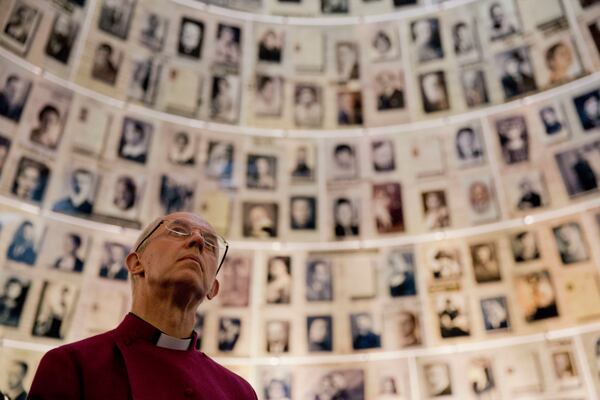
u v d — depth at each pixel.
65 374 2.64
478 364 8.90
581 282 8.80
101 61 9.44
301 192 10.11
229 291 9.39
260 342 9.19
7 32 8.52
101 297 8.58
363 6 10.94
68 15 9.19
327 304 9.49
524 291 9.07
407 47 10.72
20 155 8.39
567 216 9.18
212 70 10.37
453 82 10.39
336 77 10.71
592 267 8.80
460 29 10.55
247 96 10.45
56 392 2.58
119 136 9.38
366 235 9.88
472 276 9.38
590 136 9.34
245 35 10.72
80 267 8.54
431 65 10.54
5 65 8.45
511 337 8.90
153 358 2.92
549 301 8.89
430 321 9.27
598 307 8.58
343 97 10.62
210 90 10.27
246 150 10.19
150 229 3.57
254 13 10.83
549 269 9.05
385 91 10.59
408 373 9.03
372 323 9.37
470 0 10.57
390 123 10.44
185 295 3.21
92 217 8.83
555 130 9.60
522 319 8.94
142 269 3.37
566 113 9.59
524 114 9.88
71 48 9.16
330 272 9.69
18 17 8.65
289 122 10.45
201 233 3.58
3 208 8.08
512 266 9.27
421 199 9.98
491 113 10.07
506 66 10.16
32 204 8.36
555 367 8.53
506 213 9.55
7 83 8.44
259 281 9.54
